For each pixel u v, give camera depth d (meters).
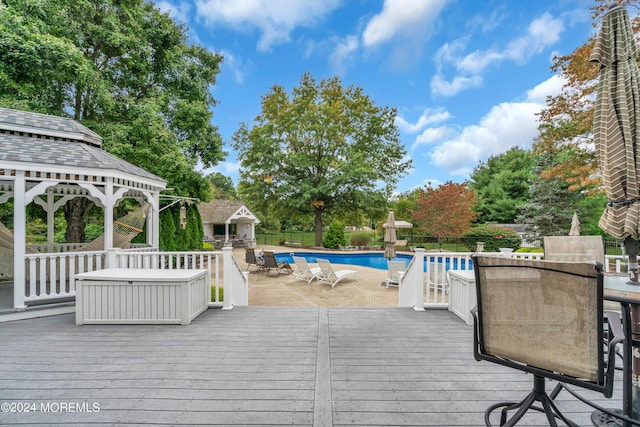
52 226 7.48
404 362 3.01
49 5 7.86
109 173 5.24
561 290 1.56
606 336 2.92
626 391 1.85
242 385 2.56
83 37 8.94
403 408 2.25
